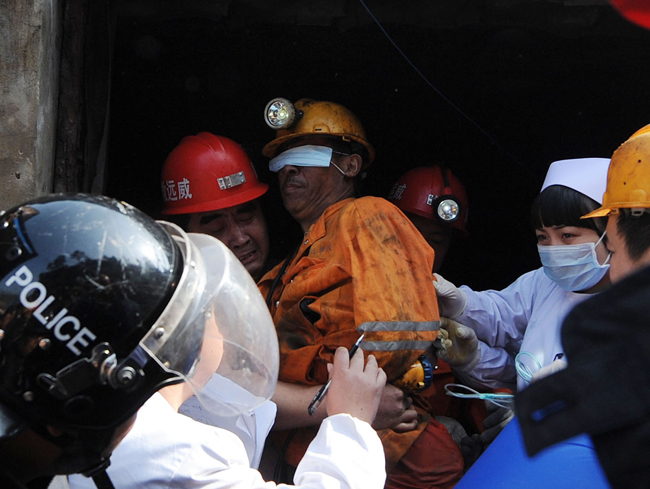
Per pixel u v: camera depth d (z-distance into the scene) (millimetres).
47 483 1066
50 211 999
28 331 935
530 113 4164
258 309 1203
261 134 4121
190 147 2727
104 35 2430
